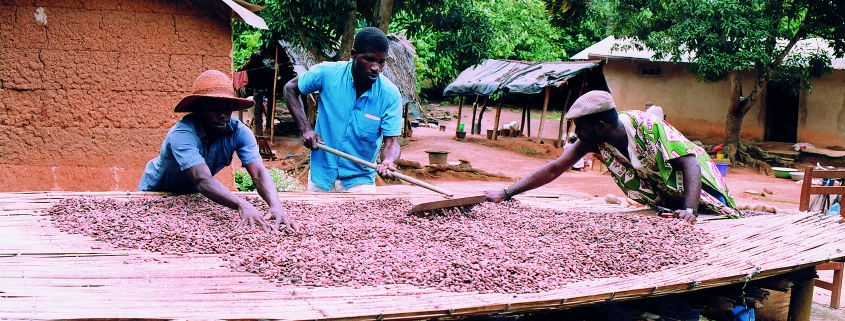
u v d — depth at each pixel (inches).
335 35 565.6
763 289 168.1
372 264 120.6
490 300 106.0
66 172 285.1
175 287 103.2
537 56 1095.0
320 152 199.9
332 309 95.8
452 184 545.6
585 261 133.0
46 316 84.3
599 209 197.5
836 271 224.4
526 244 143.7
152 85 290.8
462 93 846.5
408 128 820.0
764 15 658.2
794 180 658.2
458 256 128.6
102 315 85.9
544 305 107.6
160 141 294.4
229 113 156.7
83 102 284.2
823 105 781.3
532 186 193.3
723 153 746.8
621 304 149.1
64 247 125.0
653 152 174.9
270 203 156.9
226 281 108.4
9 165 279.3
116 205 160.9
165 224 142.4
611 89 834.2
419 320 98.0
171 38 291.0
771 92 823.7
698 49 683.4
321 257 122.7
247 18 287.1
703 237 160.9
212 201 165.9
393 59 663.8
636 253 141.8
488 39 528.7
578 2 639.1
